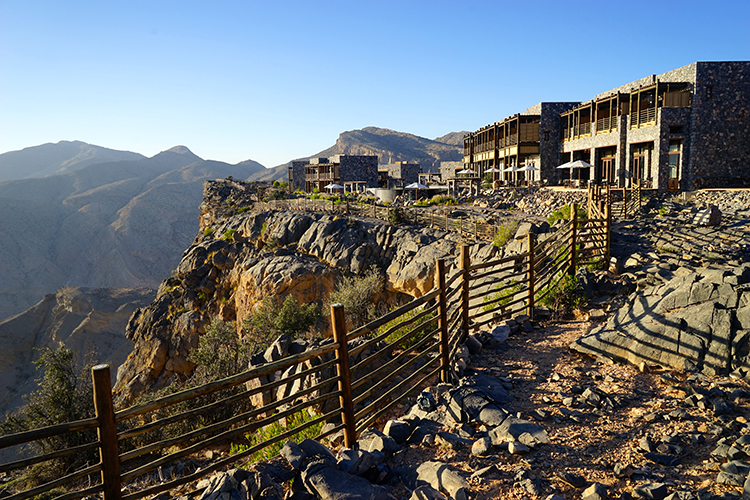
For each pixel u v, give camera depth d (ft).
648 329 22.99
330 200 153.89
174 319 130.52
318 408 27.45
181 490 27.22
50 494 35.19
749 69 98.73
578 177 136.26
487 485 13.46
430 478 13.71
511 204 111.55
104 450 10.87
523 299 31.99
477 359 25.41
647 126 106.11
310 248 113.09
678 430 15.99
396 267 92.38
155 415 40.22
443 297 21.63
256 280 107.34
